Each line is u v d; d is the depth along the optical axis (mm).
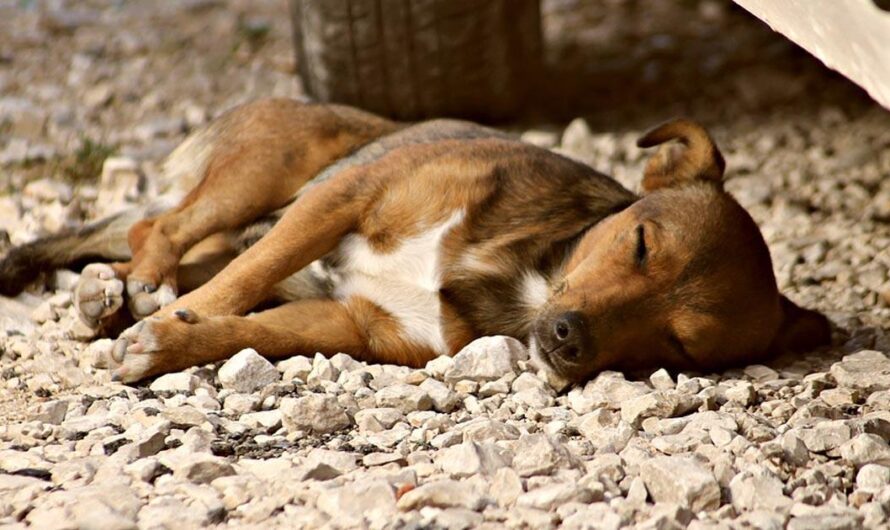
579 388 6957
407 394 6535
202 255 8484
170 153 10578
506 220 7625
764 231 10328
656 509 5109
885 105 5453
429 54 11805
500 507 5180
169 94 13148
